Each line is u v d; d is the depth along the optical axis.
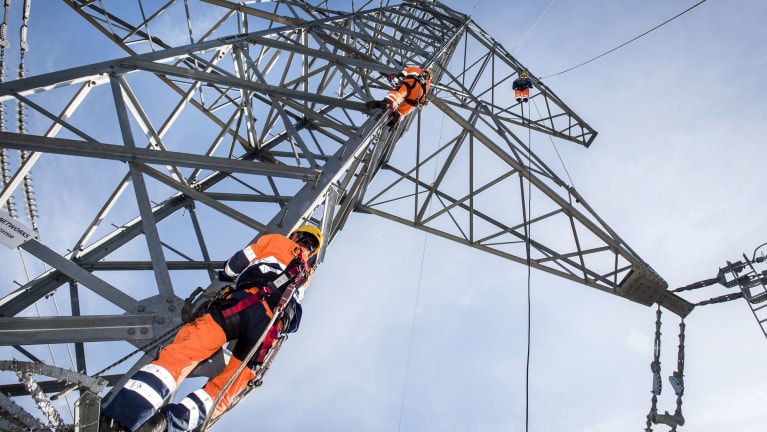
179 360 3.40
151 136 8.15
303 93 8.84
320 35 13.59
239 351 3.89
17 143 5.73
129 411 3.09
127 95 8.04
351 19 15.00
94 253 7.77
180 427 3.38
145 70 8.20
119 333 4.50
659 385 9.91
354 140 7.91
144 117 8.13
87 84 7.79
